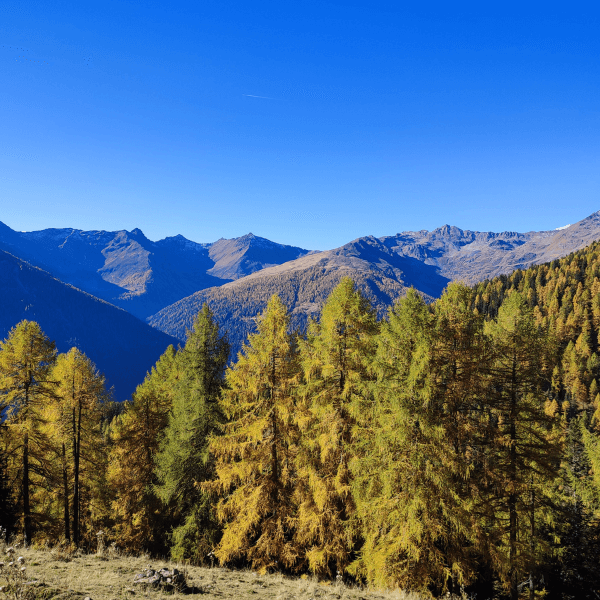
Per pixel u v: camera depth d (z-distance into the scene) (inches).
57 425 1010.7
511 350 718.5
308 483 741.3
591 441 1620.3
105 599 339.9
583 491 1406.3
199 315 959.0
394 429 639.8
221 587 438.6
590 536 885.2
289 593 450.6
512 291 756.0
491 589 904.9
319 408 742.5
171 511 904.9
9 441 932.6
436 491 618.5
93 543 1103.0
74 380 1043.3
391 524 652.1
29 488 1073.5
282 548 708.0
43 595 330.6
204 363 932.0
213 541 795.4
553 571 883.4
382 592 537.6
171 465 865.5
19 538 546.0
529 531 749.3
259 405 788.0
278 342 779.4
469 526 628.7
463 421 687.1
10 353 921.5
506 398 721.6
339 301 749.9
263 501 738.2
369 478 661.9
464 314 719.1
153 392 1187.9
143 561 503.2
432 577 622.5
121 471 1142.3
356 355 752.3
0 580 341.7
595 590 831.1
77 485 1059.3
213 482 784.9
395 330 705.6
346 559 700.0
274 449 773.9
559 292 5703.7
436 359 684.1
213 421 883.4
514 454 703.7
